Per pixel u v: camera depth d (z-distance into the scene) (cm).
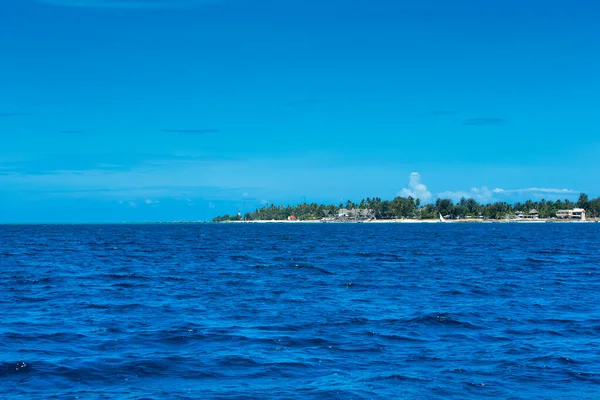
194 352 2067
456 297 3538
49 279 4638
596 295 3622
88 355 2023
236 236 16912
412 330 2472
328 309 3045
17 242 12638
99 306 3166
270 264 6250
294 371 1831
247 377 1764
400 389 1650
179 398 1569
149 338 2303
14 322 2656
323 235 17350
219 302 3322
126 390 1641
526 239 13338
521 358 1997
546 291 3831
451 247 9881
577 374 1805
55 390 1641
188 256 7706
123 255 7981
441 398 1579
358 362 1945
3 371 1819
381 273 5169
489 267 5781
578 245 10438
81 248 10012
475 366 1892
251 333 2400
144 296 3597
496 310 3003
